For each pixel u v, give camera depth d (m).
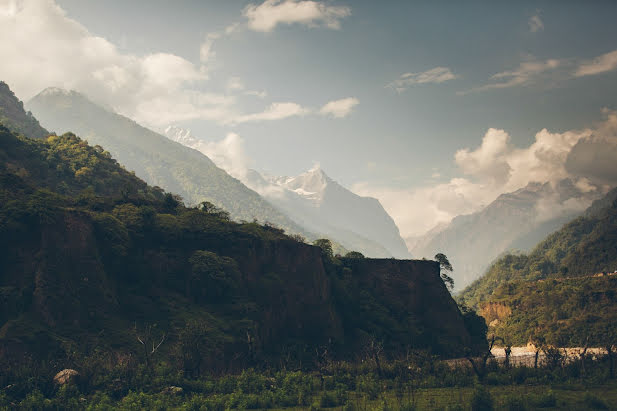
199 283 92.88
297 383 59.94
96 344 72.19
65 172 156.62
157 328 81.44
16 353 64.81
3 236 78.00
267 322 96.62
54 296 74.62
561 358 72.62
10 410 43.41
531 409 39.59
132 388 53.69
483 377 60.78
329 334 106.94
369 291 132.12
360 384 57.12
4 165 132.88
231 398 48.31
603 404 40.38
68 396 48.06
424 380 61.12
